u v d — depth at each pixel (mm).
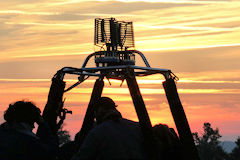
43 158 4648
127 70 6445
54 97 6461
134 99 6090
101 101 5273
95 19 7227
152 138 5348
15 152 4578
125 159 4965
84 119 7047
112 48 7176
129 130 5207
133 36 7332
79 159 4914
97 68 6754
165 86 7172
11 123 4766
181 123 7008
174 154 5852
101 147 4934
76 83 7230
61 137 69312
